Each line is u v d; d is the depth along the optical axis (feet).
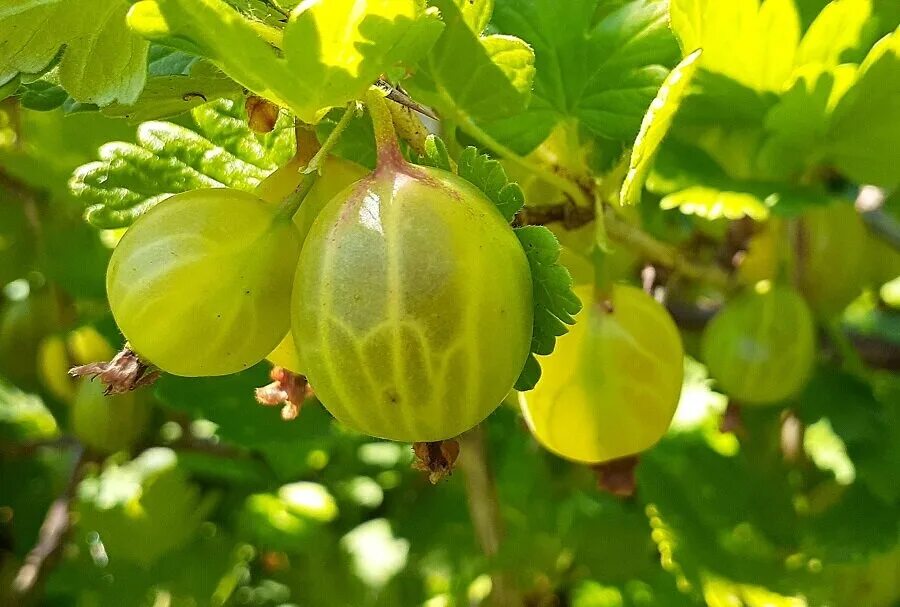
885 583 0.62
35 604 0.70
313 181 0.28
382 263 0.25
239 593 0.75
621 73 0.41
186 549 0.72
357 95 0.27
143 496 0.71
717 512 0.61
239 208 0.28
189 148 0.38
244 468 0.78
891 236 0.66
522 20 0.41
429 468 0.29
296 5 0.29
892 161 0.43
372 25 0.25
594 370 0.37
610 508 0.70
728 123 0.45
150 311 0.27
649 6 0.42
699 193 0.44
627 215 0.46
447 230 0.25
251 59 0.26
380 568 0.76
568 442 0.39
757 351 0.52
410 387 0.25
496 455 0.73
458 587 0.68
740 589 0.53
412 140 0.32
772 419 0.64
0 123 0.62
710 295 0.69
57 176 0.66
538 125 0.41
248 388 0.61
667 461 0.64
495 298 0.25
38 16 0.31
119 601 0.71
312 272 0.25
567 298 0.28
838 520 0.61
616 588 0.68
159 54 0.36
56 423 0.82
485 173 0.29
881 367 0.69
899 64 0.39
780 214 0.42
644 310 0.38
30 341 0.76
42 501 0.84
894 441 0.59
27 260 0.74
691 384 0.73
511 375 0.26
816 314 0.59
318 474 0.81
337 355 0.25
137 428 0.71
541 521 0.69
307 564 0.76
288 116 0.35
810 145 0.44
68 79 0.31
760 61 0.41
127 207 0.37
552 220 0.40
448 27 0.33
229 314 0.27
